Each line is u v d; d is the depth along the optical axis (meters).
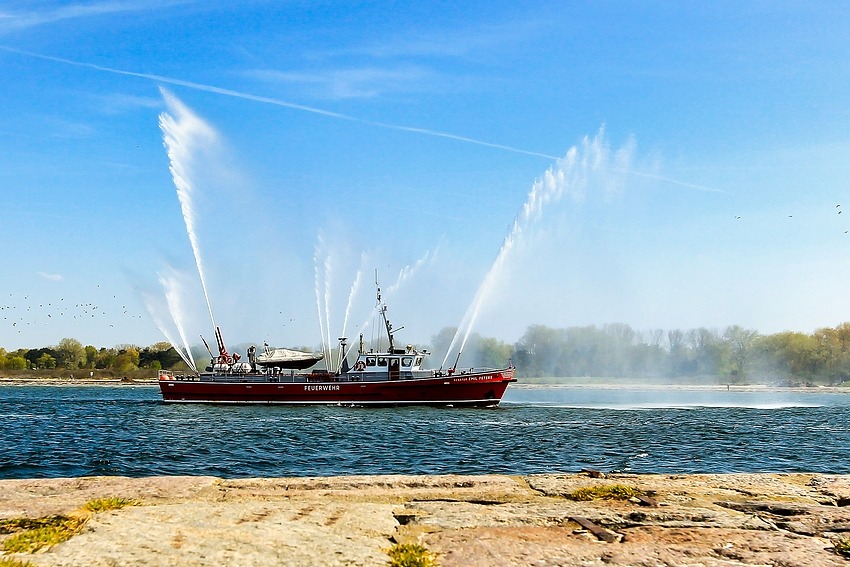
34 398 109.38
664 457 39.12
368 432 51.00
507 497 19.44
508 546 14.27
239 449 42.06
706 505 18.39
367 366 76.38
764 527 16.22
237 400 77.12
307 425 56.38
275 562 12.66
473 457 38.44
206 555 12.88
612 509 17.61
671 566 13.26
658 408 81.00
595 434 50.38
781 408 84.38
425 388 74.19
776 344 162.88
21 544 13.34
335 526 15.28
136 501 18.03
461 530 15.56
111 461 37.91
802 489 20.53
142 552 12.93
